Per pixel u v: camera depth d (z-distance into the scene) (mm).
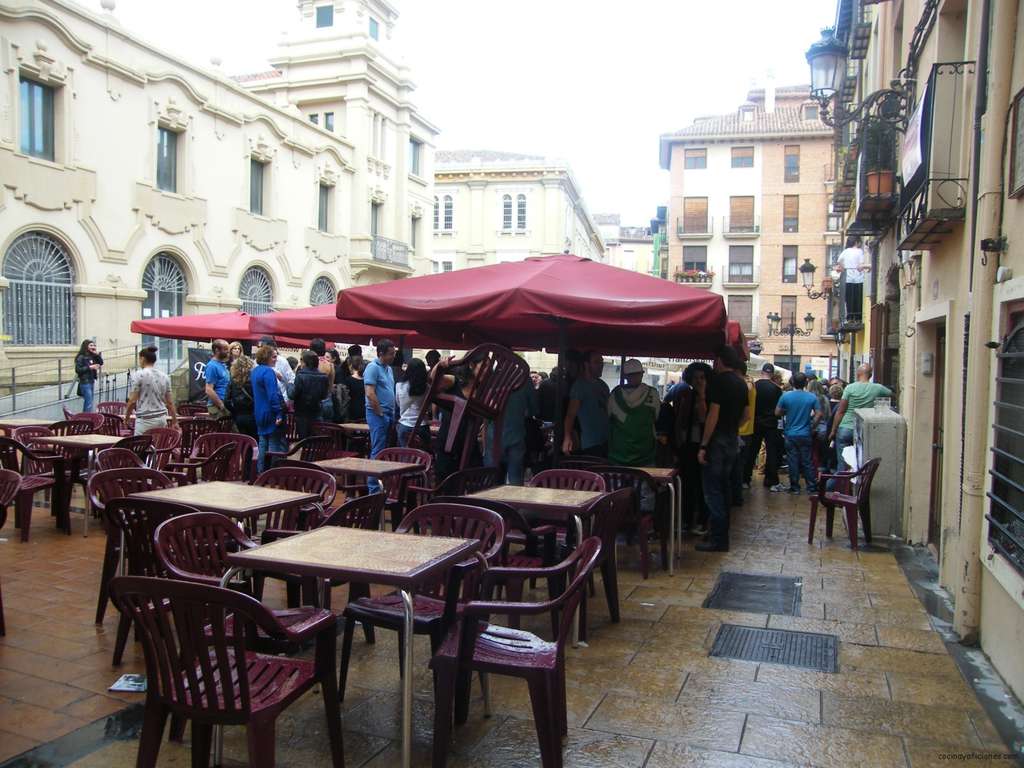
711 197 47406
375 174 31844
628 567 7137
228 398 10516
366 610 3945
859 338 18891
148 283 21547
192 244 22656
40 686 4137
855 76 15297
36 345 18344
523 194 48969
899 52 10531
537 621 5598
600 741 3715
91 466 7410
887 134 8953
